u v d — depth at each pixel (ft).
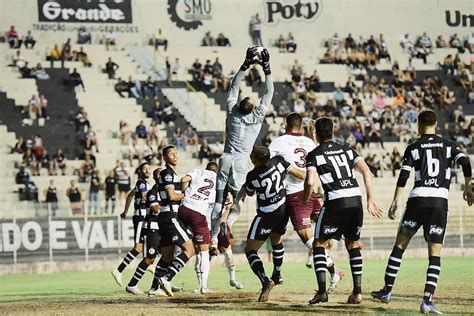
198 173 74.08
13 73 192.95
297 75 205.05
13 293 88.74
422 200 56.90
